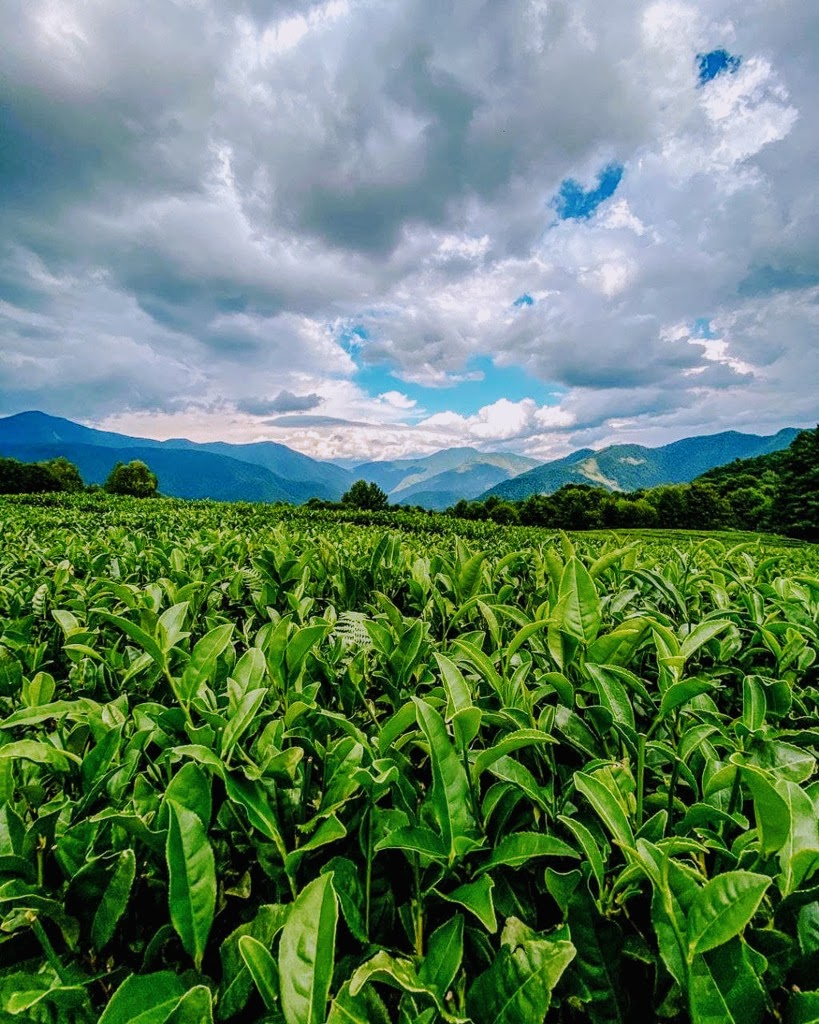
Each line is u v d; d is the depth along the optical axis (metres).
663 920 1.03
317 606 3.45
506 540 8.79
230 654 2.03
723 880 0.98
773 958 1.05
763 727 1.69
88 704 1.60
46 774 1.58
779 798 1.01
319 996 0.90
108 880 1.15
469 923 1.22
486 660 1.73
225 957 1.10
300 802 1.38
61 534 6.46
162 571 3.76
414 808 1.38
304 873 1.33
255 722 1.58
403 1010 1.01
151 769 1.50
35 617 2.87
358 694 2.05
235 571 3.51
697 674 2.32
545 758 1.57
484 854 1.28
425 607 2.96
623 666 1.84
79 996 1.04
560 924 1.21
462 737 1.30
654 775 1.68
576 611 1.75
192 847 1.10
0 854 1.12
